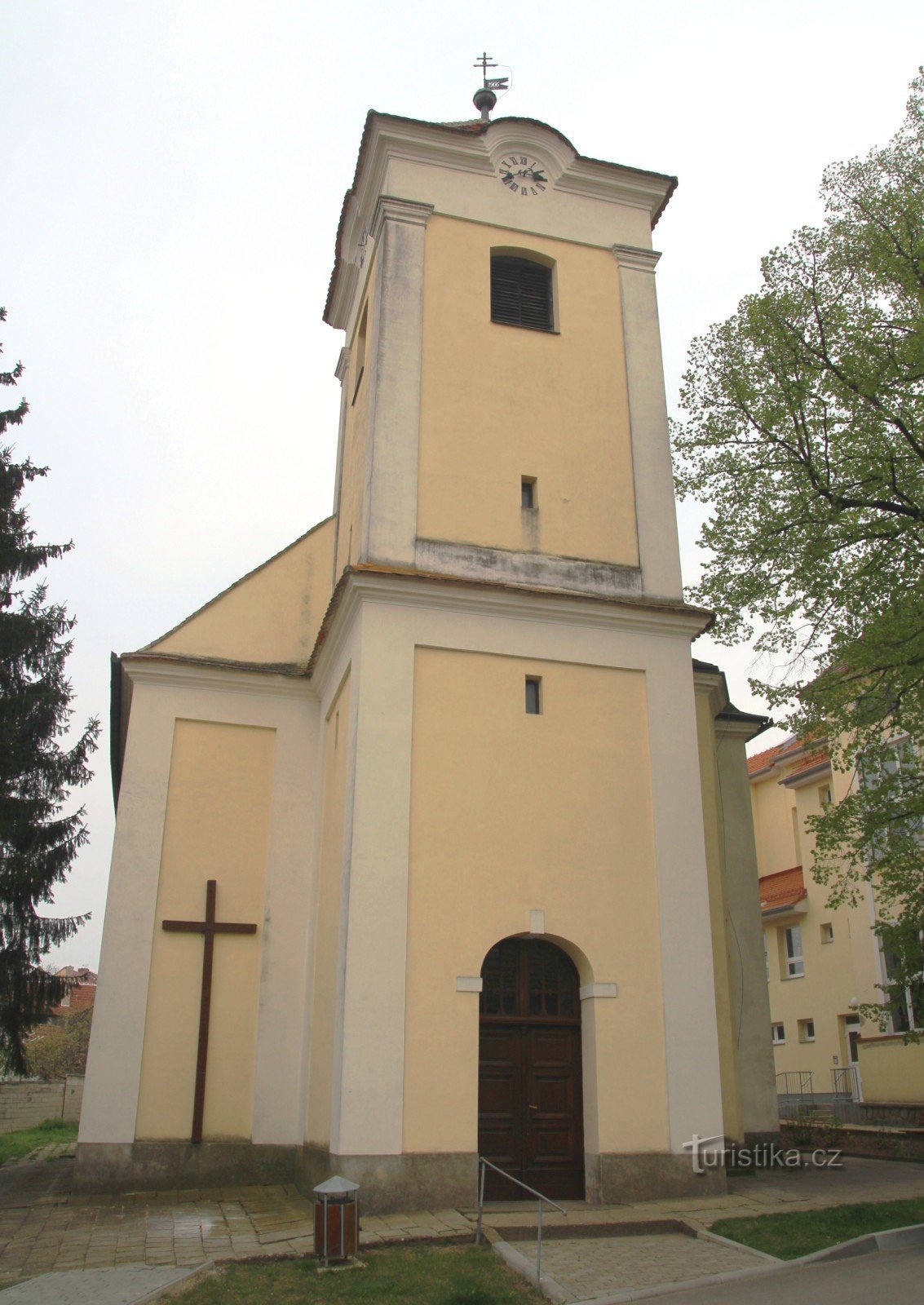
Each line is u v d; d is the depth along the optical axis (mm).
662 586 14844
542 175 16984
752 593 15094
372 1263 8992
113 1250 9789
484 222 16297
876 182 14977
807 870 28062
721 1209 11141
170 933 14977
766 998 16359
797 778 28375
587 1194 11758
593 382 15875
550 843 12898
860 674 14281
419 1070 11516
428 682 13172
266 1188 13578
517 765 13125
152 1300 7980
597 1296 7930
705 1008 12688
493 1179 11797
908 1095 20656
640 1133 11984
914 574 14180
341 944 11844
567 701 13641
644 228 17312
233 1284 8375
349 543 16625
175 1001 14680
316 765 16281
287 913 15438
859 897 17375
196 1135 14023
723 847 17047
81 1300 7965
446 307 15555
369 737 12609
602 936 12680
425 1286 8219
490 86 18938
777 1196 11914
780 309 14953
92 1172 13609
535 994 12680
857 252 14859
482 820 12750
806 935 27734
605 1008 12352
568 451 15281
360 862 12070
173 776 15766
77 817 21703
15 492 22375
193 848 15492
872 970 23375
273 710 16469
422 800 12609
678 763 13750
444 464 14594
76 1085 31500
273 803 15945
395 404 14641
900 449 14477
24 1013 21000
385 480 14172
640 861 13180
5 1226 11227
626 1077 12141
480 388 15219
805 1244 9492
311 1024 14305
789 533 14969
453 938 12148
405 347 15031
